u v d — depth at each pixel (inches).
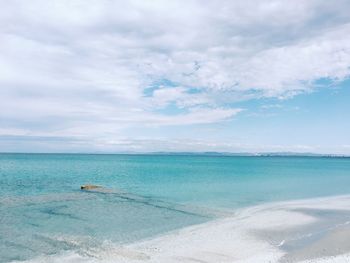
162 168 4121.6
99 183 1995.6
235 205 1200.8
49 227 821.9
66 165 4534.9
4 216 944.9
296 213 1036.5
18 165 4286.4
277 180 2327.8
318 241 683.4
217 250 644.7
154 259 589.9
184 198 1368.1
